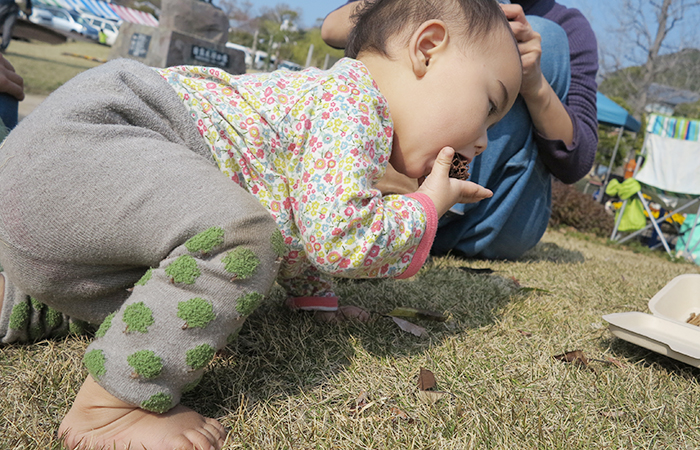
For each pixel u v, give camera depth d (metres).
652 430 0.50
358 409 0.48
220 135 0.50
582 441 0.46
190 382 0.41
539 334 0.70
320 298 0.67
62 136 0.42
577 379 0.58
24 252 0.42
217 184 0.43
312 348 0.58
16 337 0.52
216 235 0.41
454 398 0.51
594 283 1.04
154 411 0.40
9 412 0.43
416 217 0.50
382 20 0.56
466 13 0.53
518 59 0.56
